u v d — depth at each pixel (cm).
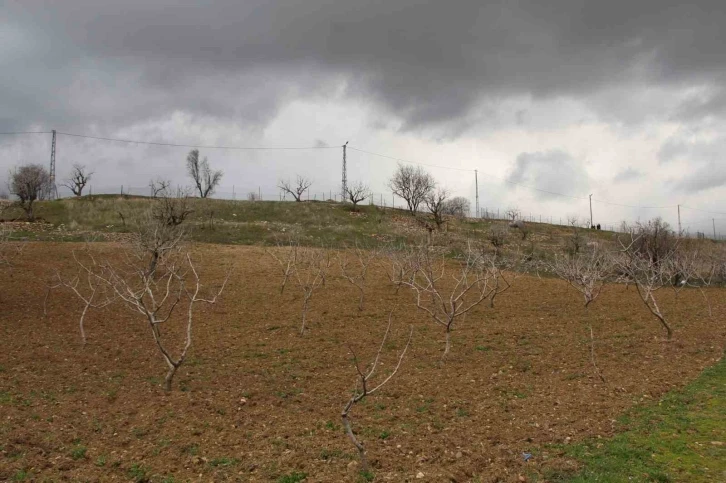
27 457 579
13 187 3756
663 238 2544
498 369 972
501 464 580
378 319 1422
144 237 1950
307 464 572
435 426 693
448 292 1894
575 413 734
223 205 4156
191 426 684
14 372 899
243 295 1719
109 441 632
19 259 2056
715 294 2053
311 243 3006
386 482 529
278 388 858
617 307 1655
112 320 1351
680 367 962
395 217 4459
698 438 634
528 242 3703
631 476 540
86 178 5906
